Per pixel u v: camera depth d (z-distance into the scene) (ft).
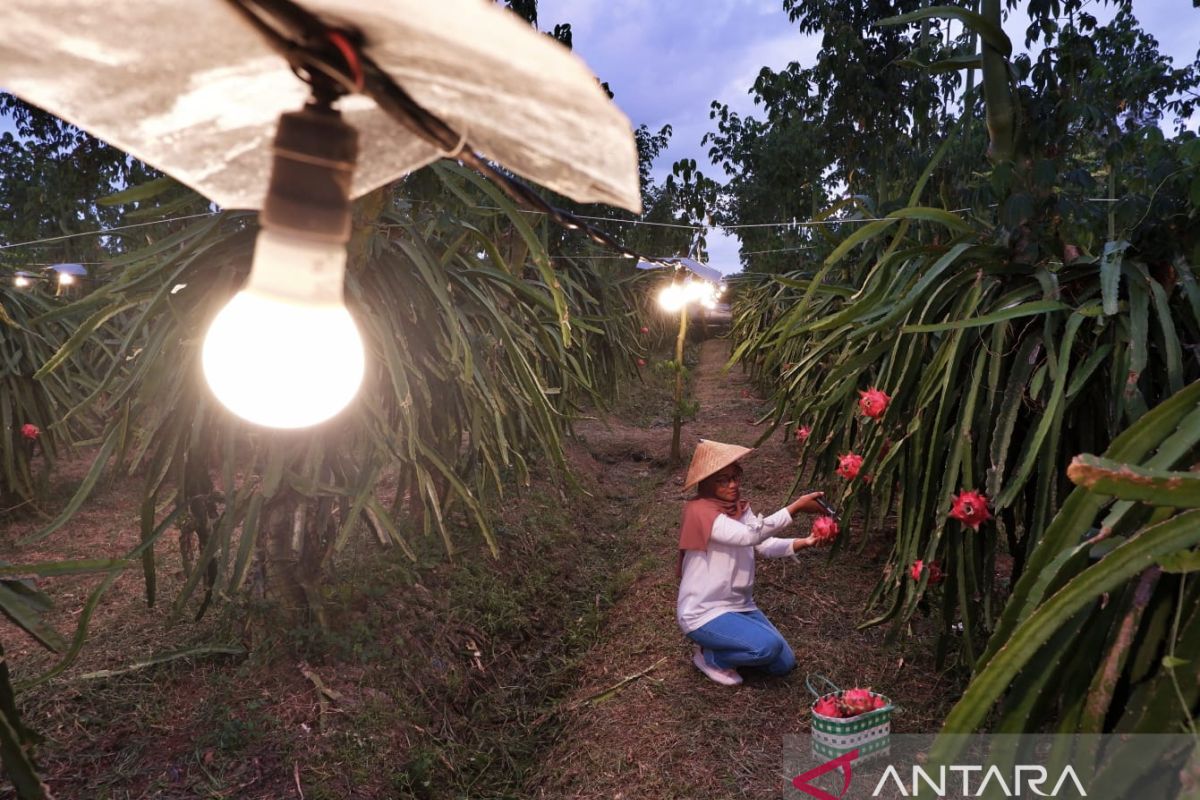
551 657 12.96
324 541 11.00
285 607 10.73
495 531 16.03
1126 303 7.91
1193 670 3.98
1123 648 4.27
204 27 2.15
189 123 2.45
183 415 9.12
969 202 16.14
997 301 8.56
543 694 11.89
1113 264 7.82
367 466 9.71
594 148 2.27
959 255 8.58
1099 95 14.14
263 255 2.08
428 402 10.50
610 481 23.20
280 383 2.09
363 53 2.11
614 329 28.30
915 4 26.55
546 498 18.95
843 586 13.91
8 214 39.22
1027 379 8.12
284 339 2.06
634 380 36.99
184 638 11.30
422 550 14.48
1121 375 7.47
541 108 2.17
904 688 10.40
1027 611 4.56
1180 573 4.26
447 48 1.97
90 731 9.16
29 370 17.56
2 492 17.69
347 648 10.78
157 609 12.45
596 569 16.51
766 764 9.02
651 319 45.34
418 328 10.50
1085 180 11.01
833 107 29.07
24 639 11.68
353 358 2.24
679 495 20.59
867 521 11.69
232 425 9.14
